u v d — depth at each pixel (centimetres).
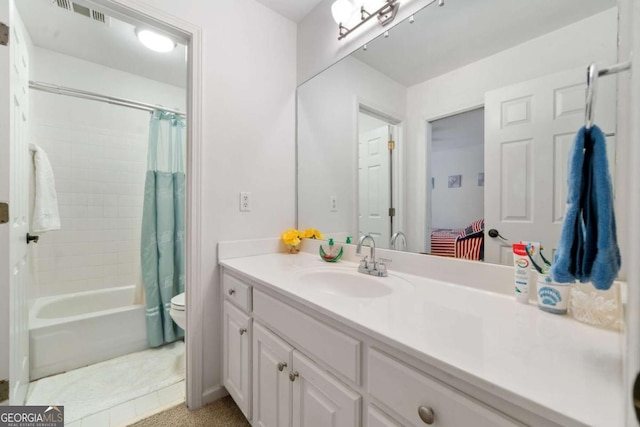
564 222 52
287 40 179
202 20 142
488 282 94
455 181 107
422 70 118
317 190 171
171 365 185
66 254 219
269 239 170
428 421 54
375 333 63
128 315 200
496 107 96
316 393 84
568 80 80
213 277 148
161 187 220
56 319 179
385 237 135
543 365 49
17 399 123
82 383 163
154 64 228
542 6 86
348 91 151
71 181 221
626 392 26
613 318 63
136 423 132
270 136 171
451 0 108
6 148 103
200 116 142
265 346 109
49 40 197
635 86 26
